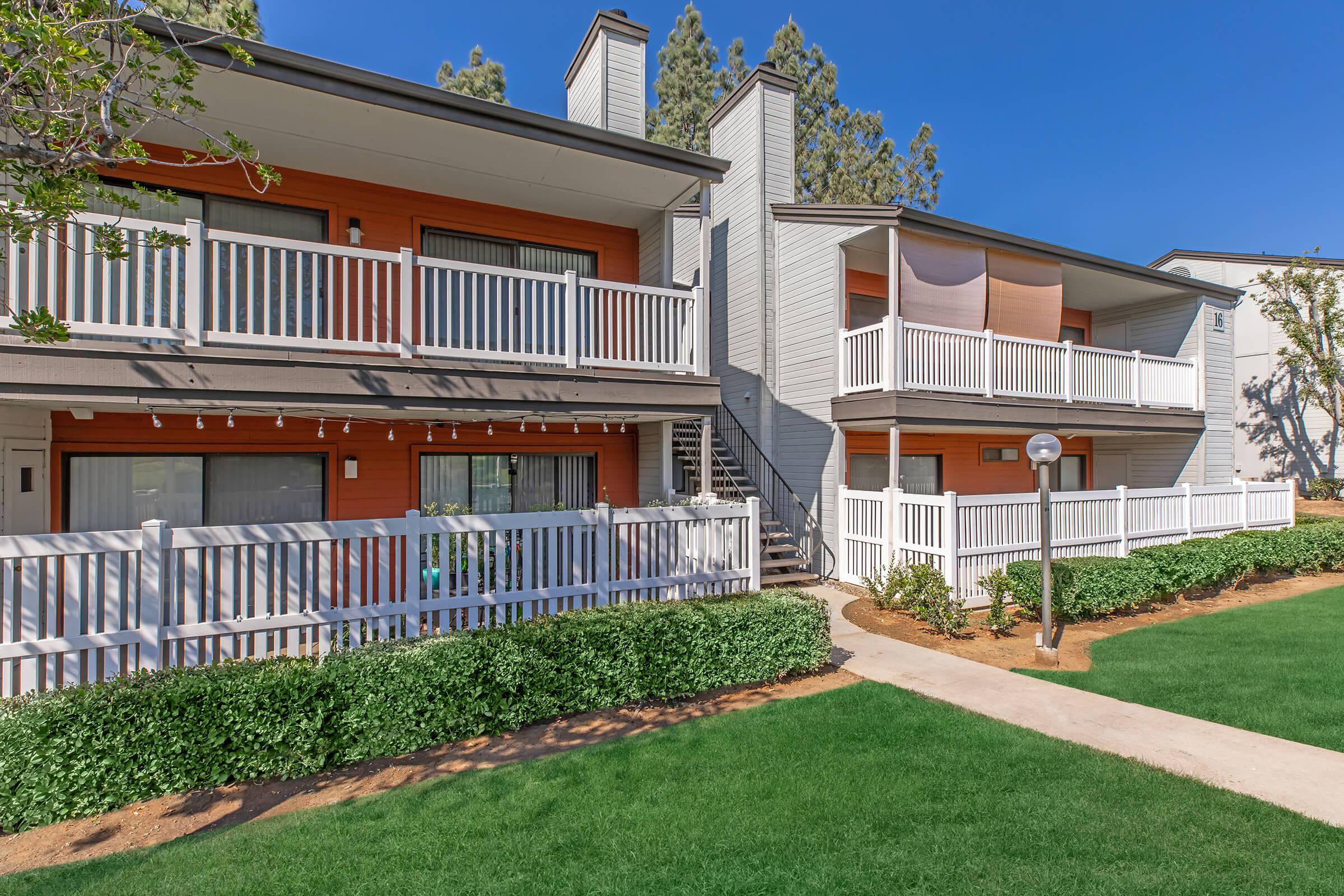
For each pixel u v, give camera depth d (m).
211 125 6.66
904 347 9.70
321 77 5.99
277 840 3.27
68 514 6.85
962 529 8.63
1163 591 8.47
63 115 3.51
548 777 3.93
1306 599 8.99
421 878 2.94
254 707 4.00
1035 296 11.54
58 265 6.06
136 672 4.25
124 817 3.63
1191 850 3.12
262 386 5.76
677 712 5.06
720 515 7.45
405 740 4.37
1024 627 7.61
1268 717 4.77
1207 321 14.00
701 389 7.87
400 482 8.62
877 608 8.53
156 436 7.25
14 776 3.53
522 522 6.23
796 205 11.31
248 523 7.78
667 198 8.71
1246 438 18.73
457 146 7.18
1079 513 9.74
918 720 4.76
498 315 6.83
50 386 5.10
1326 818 3.40
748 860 3.05
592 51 10.82
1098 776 3.87
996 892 2.80
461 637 4.85
